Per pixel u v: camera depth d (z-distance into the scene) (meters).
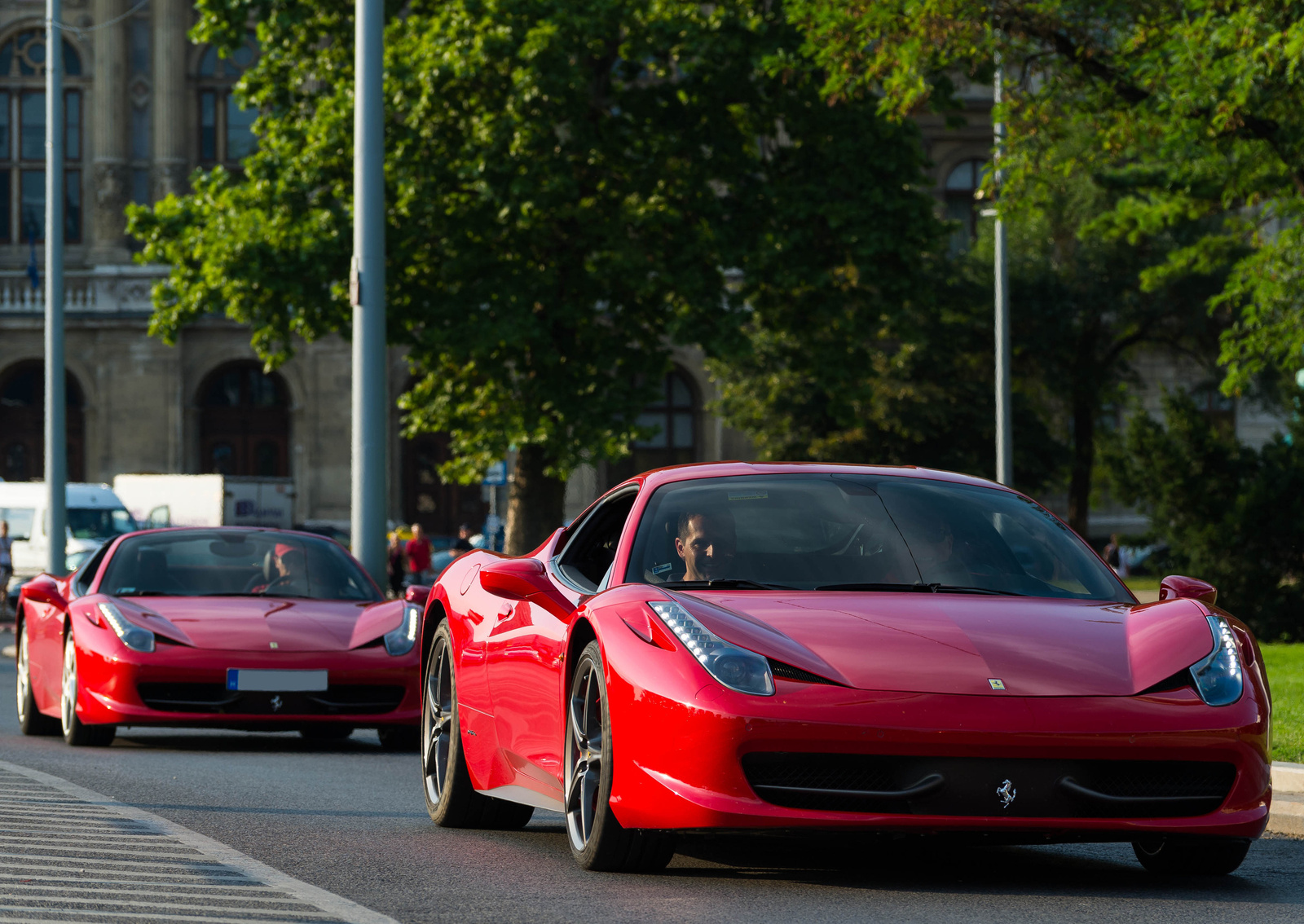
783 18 71.00
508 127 66.88
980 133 151.00
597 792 15.35
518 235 70.19
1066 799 13.58
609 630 15.12
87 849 17.00
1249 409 151.00
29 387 145.62
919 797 13.50
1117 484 66.62
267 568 32.41
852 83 55.00
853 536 16.75
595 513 18.77
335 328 72.56
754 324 113.56
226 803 21.41
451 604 20.27
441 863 16.48
